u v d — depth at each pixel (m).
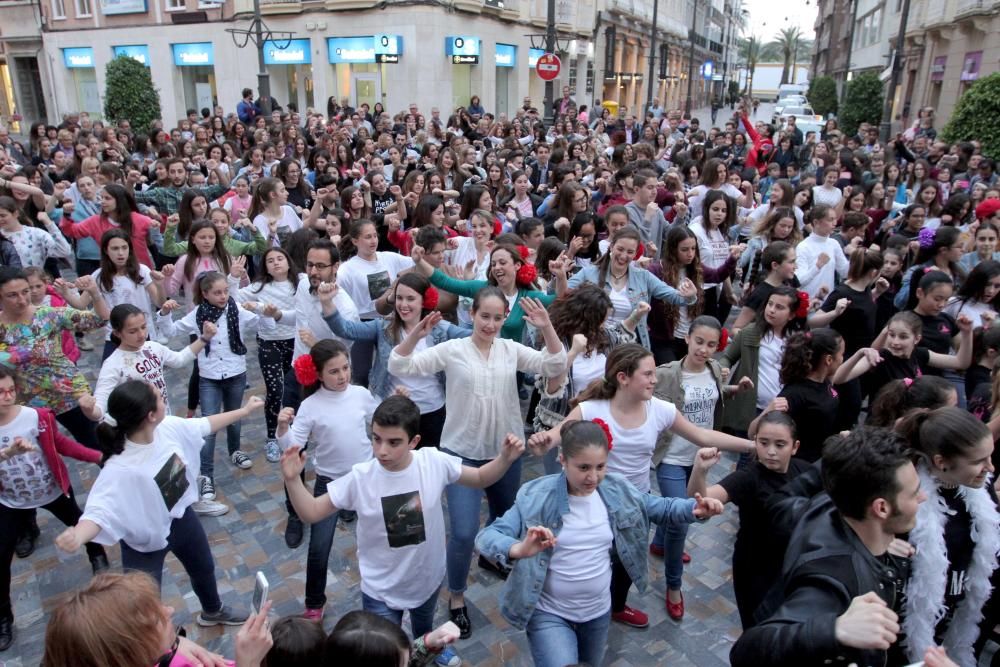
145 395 3.25
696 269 5.81
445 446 3.94
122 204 6.81
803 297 4.63
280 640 2.17
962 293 5.58
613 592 3.78
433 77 22.12
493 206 7.85
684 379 4.21
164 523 3.37
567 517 2.94
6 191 7.70
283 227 7.69
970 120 14.25
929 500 2.64
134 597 1.85
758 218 8.51
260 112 17.83
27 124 31.11
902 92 30.45
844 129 27.41
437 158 11.11
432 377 4.52
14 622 3.81
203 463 5.02
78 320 4.59
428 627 3.40
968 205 7.78
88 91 29.28
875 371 4.71
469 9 23.08
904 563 2.49
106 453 3.29
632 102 44.66
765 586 3.03
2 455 3.42
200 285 5.10
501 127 17.11
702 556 4.56
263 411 6.55
